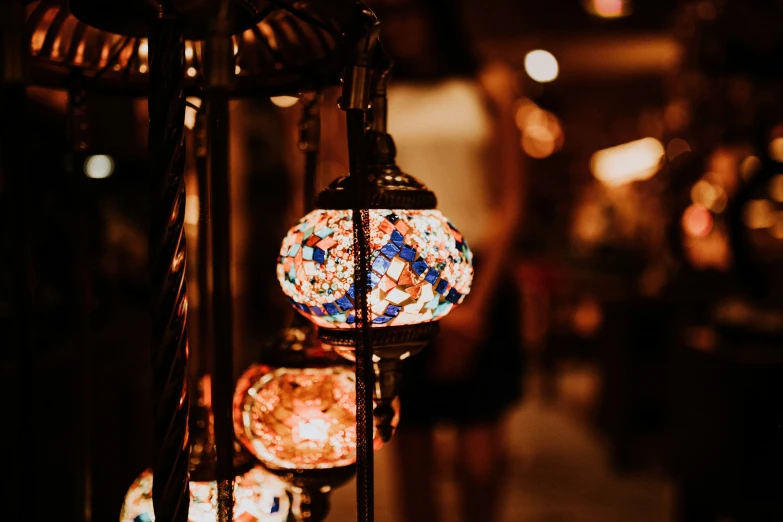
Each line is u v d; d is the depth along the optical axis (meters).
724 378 1.76
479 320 1.90
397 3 1.81
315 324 0.62
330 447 0.63
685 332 2.09
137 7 0.56
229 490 0.52
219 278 0.52
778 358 1.70
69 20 0.66
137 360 1.66
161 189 0.53
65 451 1.18
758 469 1.70
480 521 1.95
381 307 0.57
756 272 1.91
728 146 2.53
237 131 3.34
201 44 0.66
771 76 2.23
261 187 3.89
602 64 6.87
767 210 1.92
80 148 0.74
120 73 0.72
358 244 0.54
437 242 0.59
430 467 1.93
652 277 3.58
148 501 0.62
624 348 3.57
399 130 1.88
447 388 1.88
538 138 8.53
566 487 3.24
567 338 6.75
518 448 3.89
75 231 0.75
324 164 2.21
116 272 1.75
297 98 0.78
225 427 0.52
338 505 2.75
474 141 1.86
